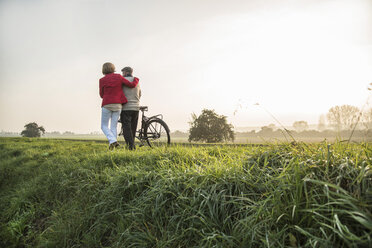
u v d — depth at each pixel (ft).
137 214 7.77
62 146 23.90
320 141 7.96
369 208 4.59
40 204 10.61
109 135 17.16
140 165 11.03
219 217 6.44
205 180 7.49
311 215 5.07
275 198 5.76
